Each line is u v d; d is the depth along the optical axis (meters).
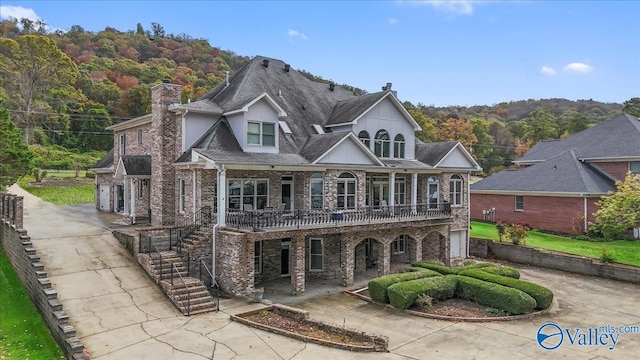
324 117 26.73
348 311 17.14
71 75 66.50
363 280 22.12
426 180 27.59
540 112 79.62
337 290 20.20
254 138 21.41
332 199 22.12
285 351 12.58
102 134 64.62
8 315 15.12
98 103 68.69
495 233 32.19
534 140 74.94
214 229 18.70
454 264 26.41
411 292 17.08
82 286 15.97
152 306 15.33
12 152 26.16
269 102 21.75
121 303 15.23
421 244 24.91
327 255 22.50
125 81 77.25
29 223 24.00
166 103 22.28
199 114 21.98
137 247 18.47
